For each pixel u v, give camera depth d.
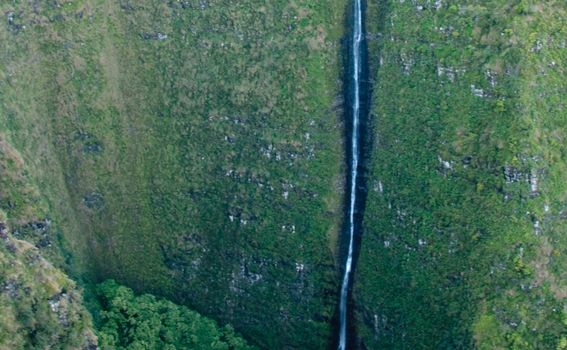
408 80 140.25
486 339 121.00
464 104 131.88
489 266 124.31
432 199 133.00
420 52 138.50
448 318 127.44
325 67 151.75
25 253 113.88
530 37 127.38
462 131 131.00
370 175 144.25
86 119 153.50
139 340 134.12
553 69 127.50
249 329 150.62
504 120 126.44
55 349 112.25
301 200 149.00
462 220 129.00
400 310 135.12
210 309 152.38
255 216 150.00
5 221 114.56
